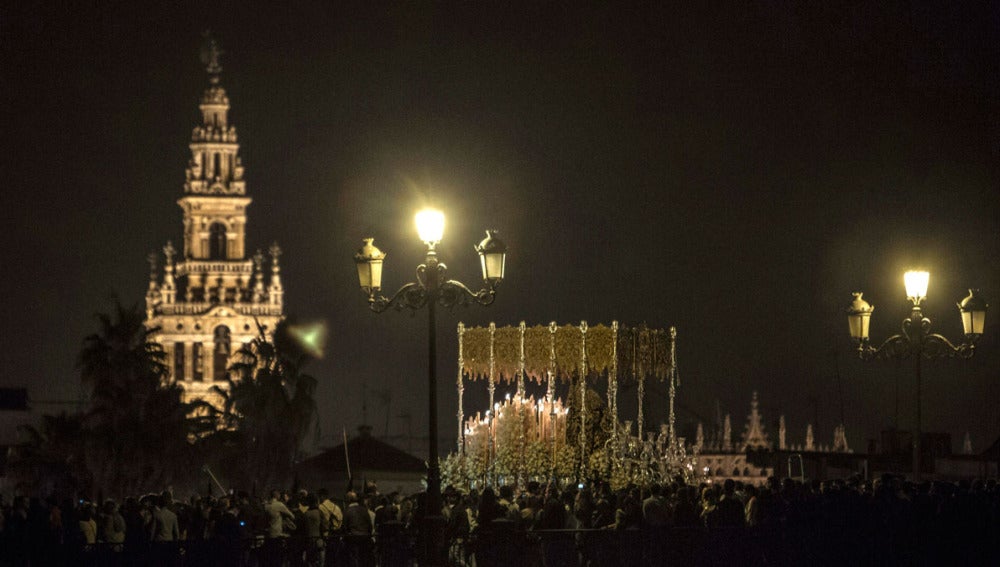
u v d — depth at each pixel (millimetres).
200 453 108875
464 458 53406
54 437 103188
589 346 52344
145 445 102750
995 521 42250
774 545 39812
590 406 52469
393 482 95188
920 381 46125
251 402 111062
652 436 53250
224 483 109125
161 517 42781
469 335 53562
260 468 109125
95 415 104000
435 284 38000
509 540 37344
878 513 41344
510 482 52031
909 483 44875
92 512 43344
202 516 45031
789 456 70938
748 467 93000
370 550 37375
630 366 52812
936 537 41719
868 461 70750
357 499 43250
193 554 37312
